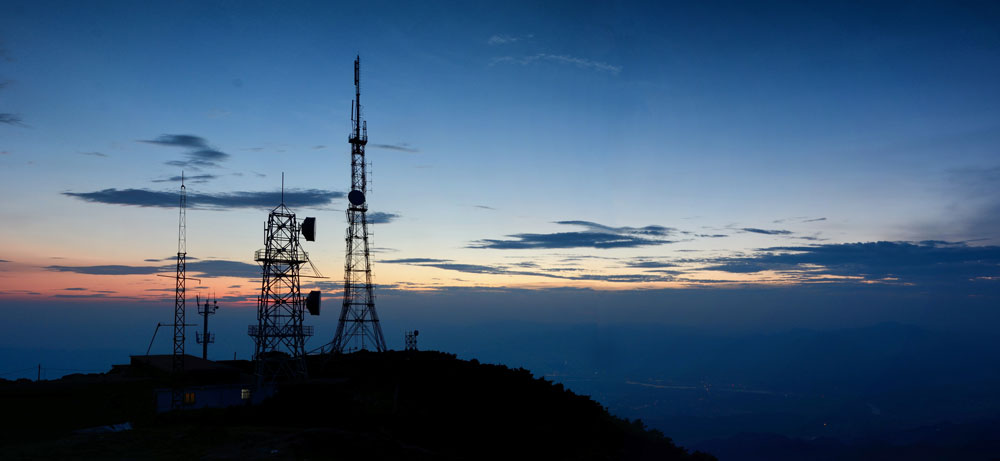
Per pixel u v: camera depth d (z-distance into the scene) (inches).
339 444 1563.7
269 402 2201.0
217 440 1533.0
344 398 2287.2
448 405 2352.4
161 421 2005.4
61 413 1931.6
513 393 2603.3
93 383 2033.7
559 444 2049.7
